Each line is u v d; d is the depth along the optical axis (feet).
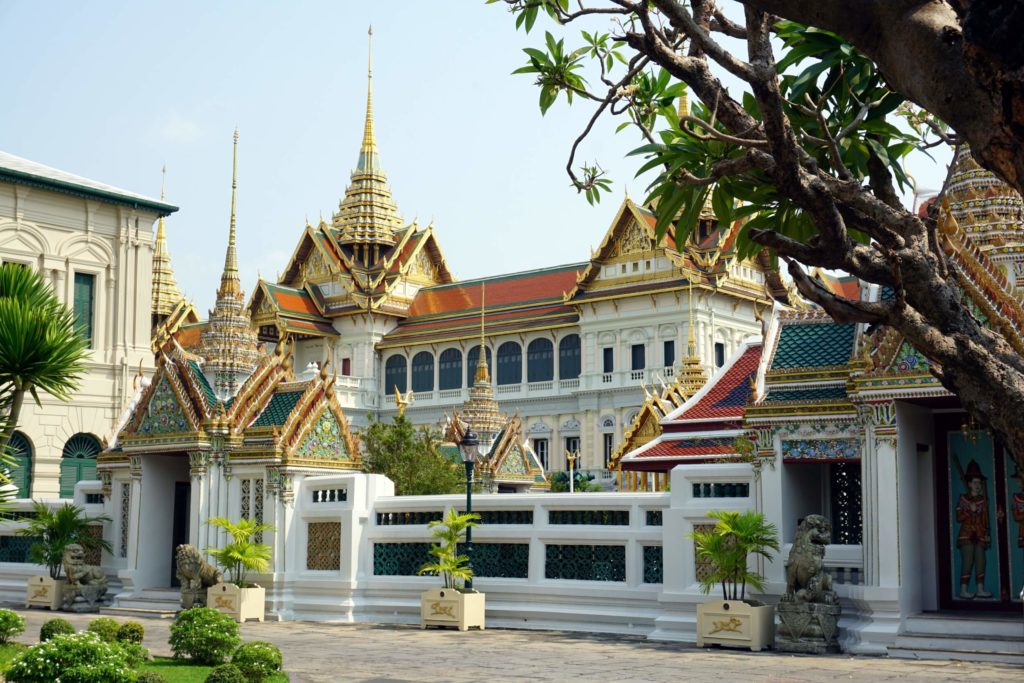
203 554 84.02
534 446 310.45
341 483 80.79
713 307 286.66
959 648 53.98
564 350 311.68
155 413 88.74
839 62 27.37
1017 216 58.80
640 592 68.03
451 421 185.68
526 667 52.44
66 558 88.17
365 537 80.18
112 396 187.73
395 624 76.07
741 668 51.31
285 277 366.63
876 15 19.22
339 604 78.23
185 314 355.15
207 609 54.19
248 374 88.99
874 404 57.77
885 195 28.91
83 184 188.55
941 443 63.21
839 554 60.03
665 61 27.35
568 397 304.91
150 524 90.38
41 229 183.83
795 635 57.52
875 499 57.47
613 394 294.66
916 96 18.99
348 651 59.72
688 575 65.16
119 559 92.02
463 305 341.41
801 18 20.26
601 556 70.74
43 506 91.25
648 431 111.24
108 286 191.31
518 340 320.50
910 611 57.57
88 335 188.24
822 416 60.49
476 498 76.28
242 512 84.64
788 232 29.86
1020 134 16.90
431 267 368.27
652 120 33.24
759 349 87.51
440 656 57.26
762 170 27.20
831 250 24.82
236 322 89.30
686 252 287.89
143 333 194.29
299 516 82.43
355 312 344.90
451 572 71.87
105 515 93.61
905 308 22.95
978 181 59.52
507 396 316.40
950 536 62.34
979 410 22.11
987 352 22.12
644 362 291.99
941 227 55.77
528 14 32.68
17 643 56.90
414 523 79.36
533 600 72.38
